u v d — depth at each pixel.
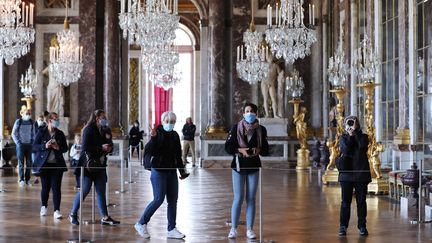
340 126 19.73
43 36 28.17
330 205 14.78
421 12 18.05
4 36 19.28
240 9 28.48
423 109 17.88
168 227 10.71
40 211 13.50
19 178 19.31
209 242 10.32
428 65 17.52
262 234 10.96
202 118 29.42
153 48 22.30
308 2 28.72
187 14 42.62
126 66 30.22
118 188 18.34
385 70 20.95
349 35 24.31
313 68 28.33
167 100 44.47
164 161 10.53
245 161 10.52
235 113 28.23
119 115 28.69
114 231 11.25
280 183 20.17
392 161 19.84
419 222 12.24
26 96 24.28
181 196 16.55
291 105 28.25
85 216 12.99
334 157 19.86
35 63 28.02
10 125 26.80
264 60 23.98
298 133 26.03
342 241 10.40
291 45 19.17
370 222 12.36
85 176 11.74
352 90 23.94
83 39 28.30
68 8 28.34
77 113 28.11
